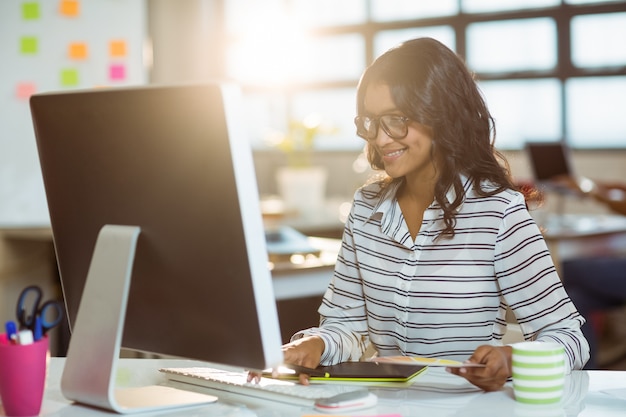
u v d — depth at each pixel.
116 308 1.24
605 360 4.78
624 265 4.19
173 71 7.11
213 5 8.84
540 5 7.47
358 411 1.27
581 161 7.39
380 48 8.34
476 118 1.58
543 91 7.54
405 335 1.65
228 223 1.13
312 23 8.64
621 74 7.15
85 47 4.08
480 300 1.59
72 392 1.29
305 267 3.04
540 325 1.53
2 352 1.24
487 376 1.33
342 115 8.59
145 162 1.20
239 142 1.12
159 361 1.66
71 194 1.32
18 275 4.18
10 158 4.06
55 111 1.29
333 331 1.63
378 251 1.68
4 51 4.05
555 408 1.28
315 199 6.12
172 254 1.21
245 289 1.14
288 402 1.33
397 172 1.56
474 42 7.82
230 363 1.20
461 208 1.60
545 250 1.55
